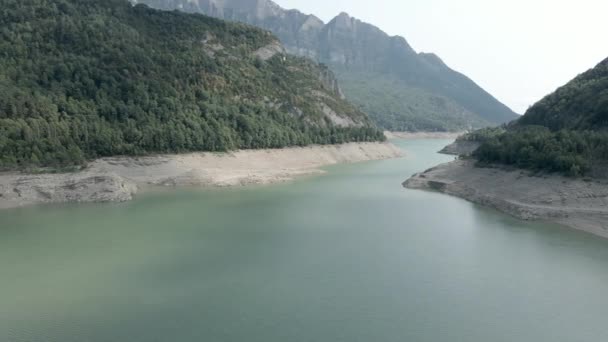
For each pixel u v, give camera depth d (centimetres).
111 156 10681
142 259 5666
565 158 8406
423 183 11112
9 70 11100
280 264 5528
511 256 5819
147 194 9825
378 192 10406
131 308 4369
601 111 10662
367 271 5316
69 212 8094
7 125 9425
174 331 3950
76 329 3969
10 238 6512
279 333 3934
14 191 8700
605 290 4791
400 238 6625
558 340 3841
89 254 5834
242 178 11462
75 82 11612
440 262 5612
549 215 7588
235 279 5066
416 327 4041
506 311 4341
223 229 7050
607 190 7644
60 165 9675
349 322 4125
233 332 3947
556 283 4966
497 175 9806
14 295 4634
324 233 6875
